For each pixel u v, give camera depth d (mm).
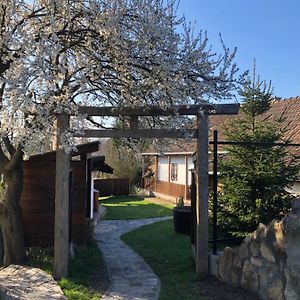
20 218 7855
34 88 5801
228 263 6117
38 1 6418
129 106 6727
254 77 8906
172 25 6461
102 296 5816
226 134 8797
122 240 10922
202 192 6789
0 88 5938
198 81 6500
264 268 5242
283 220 4953
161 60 6105
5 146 8141
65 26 6320
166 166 26156
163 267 7598
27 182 8828
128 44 6195
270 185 8219
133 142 8984
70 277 6676
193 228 7961
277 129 8773
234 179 8430
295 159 8633
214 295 5641
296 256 4719
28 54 5527
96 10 6008
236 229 8422
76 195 9359
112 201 23031
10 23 6156
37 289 5859
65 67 5793
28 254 8219
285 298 4805
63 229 6707
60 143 6328
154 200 24016
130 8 6219
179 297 5676
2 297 5262
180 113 6684
